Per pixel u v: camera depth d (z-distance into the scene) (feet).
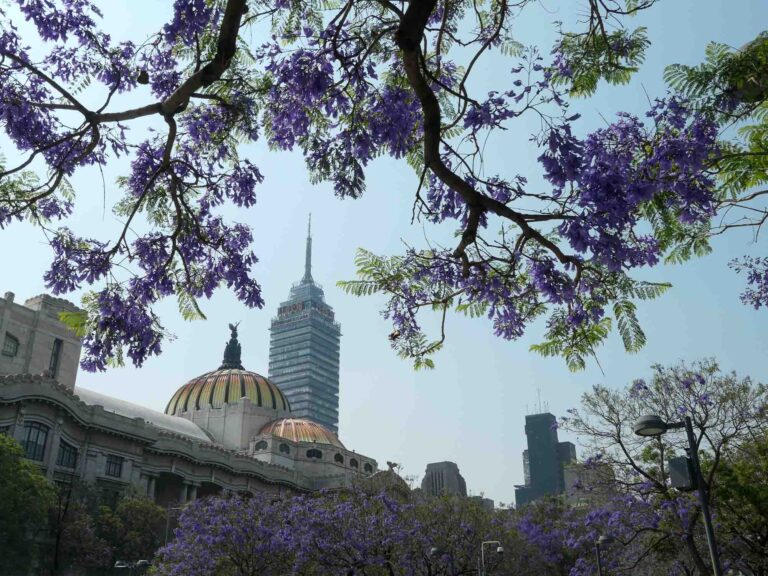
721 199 31.94
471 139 29.86
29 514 211.82
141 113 27.99
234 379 519.60
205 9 31.17
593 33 30.07
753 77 27.07
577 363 34.19
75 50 34.32
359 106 32.27
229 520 171.12
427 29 31.68
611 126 28.55
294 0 33.24
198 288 37.86
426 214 31.65
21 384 284.61
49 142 33.96
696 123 27.71
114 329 34.19
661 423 61.21
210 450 386.32
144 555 260.83
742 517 97.45
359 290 34.55
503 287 32.32
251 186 37.73
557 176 25.75
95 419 325.21
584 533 156.76
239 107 35.17
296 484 430.20
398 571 154.20
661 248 31.86
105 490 307.37
